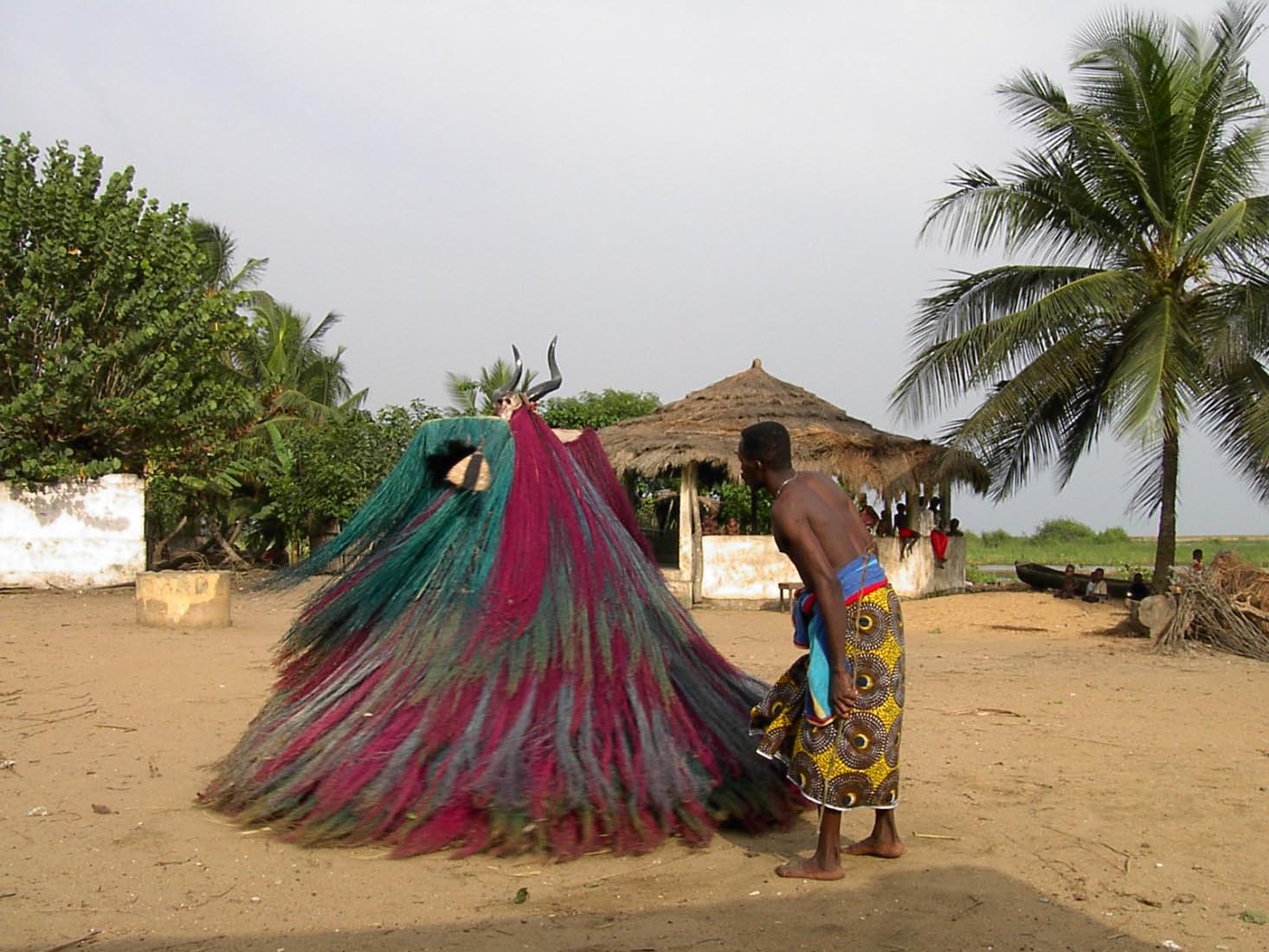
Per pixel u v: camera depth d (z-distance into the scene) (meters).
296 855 4.70
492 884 4.38
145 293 18.31
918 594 21.02
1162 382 16.66
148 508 26.59
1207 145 17.86
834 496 4.57
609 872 4.52
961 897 4.26
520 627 5.14
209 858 4.66
